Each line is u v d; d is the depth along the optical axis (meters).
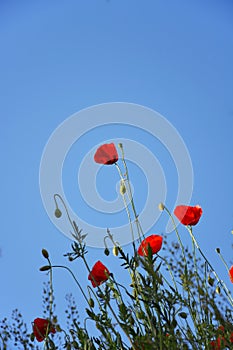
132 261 3.77
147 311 3.76
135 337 3.75
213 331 3.78
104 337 3.79
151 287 3.75
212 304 3.67
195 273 3.80
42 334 3.89
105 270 3.82
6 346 3.86
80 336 3.81
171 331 3.67
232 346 3.71
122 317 3.74
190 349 3.70
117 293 3.84
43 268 3.81
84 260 3.77
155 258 3.74
